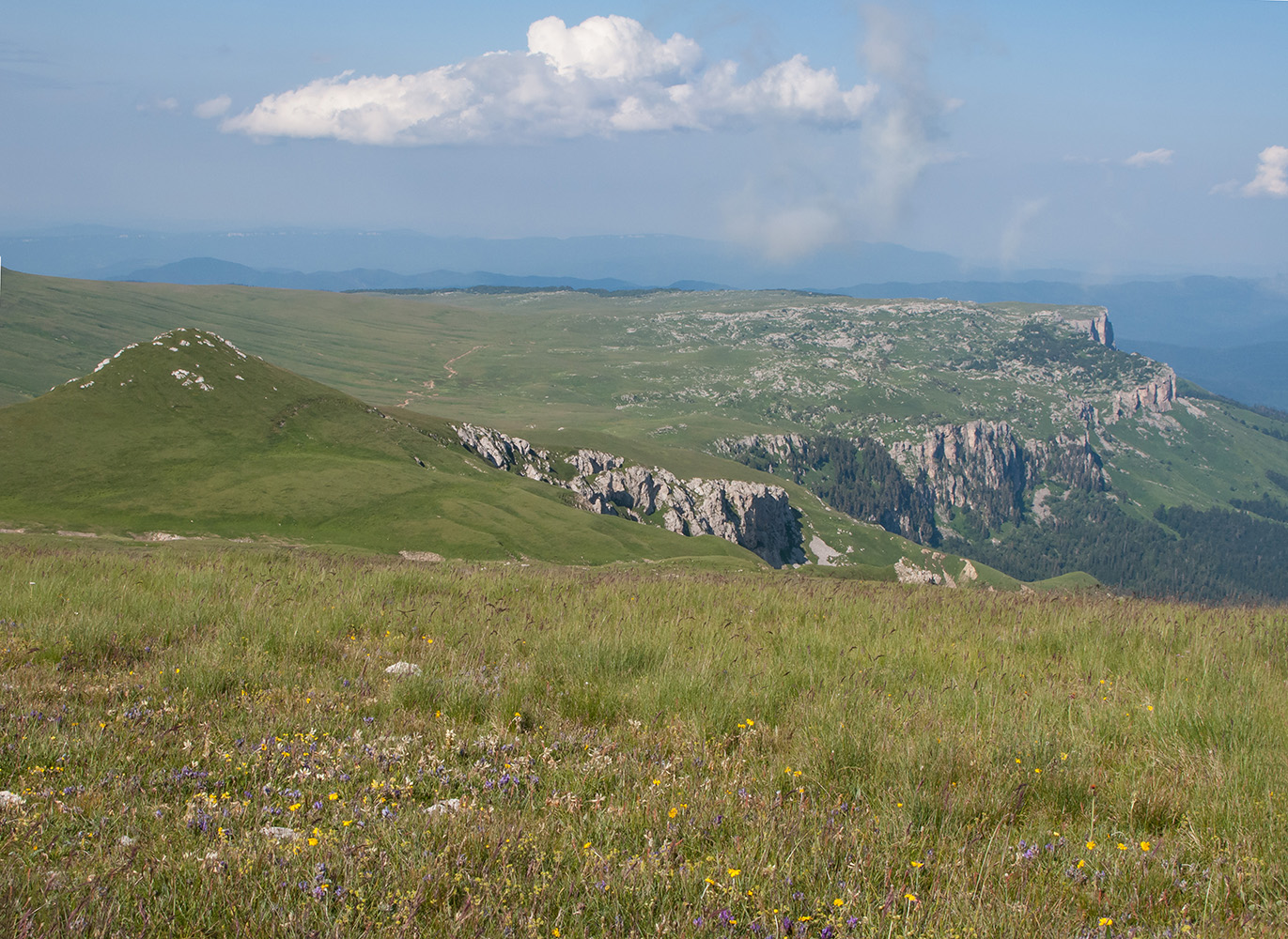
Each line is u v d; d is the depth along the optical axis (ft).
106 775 20.34
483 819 18.44
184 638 37.58
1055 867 18.16
